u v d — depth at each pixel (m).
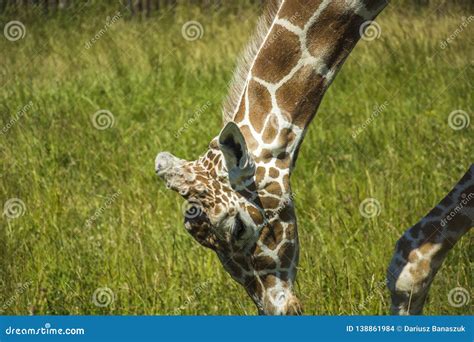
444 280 9.89
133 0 21.77
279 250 7.79
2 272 10.46
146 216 11.48
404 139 13.66
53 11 21.17
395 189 11.74
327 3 8.04
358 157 13.20
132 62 18.86
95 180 12.90
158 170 7.65
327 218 11.12
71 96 16.58
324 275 9.74
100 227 11.30
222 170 7.64
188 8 21.19
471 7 17.88
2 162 13.41
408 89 16.23
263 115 7.98
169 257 10.30
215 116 15.07
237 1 21.17
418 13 19.12
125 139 14.40
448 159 12.59
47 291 10.01
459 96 15.55
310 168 13.09
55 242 10.88
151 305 9.71
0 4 21.19
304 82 8.04
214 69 17.75
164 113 15.77
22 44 19.33
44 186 12.55
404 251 8.70
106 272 10.17
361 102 15.83
